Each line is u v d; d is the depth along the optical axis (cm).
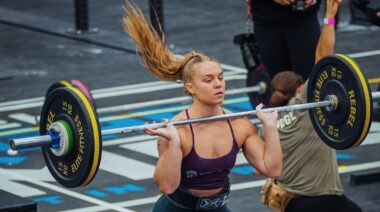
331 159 1162
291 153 1166
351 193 1440
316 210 1162
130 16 960
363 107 959
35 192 1476
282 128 1172
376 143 1644
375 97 1013
